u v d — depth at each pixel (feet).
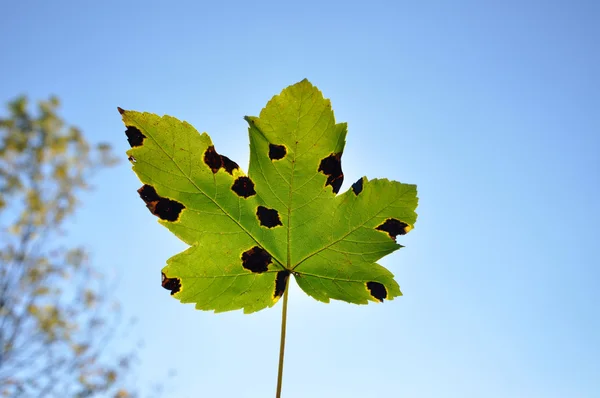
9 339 7.30
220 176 1.28
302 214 1.32
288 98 1.28
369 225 1.33
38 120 8.34
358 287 1.35
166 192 1.27
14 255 7.67
